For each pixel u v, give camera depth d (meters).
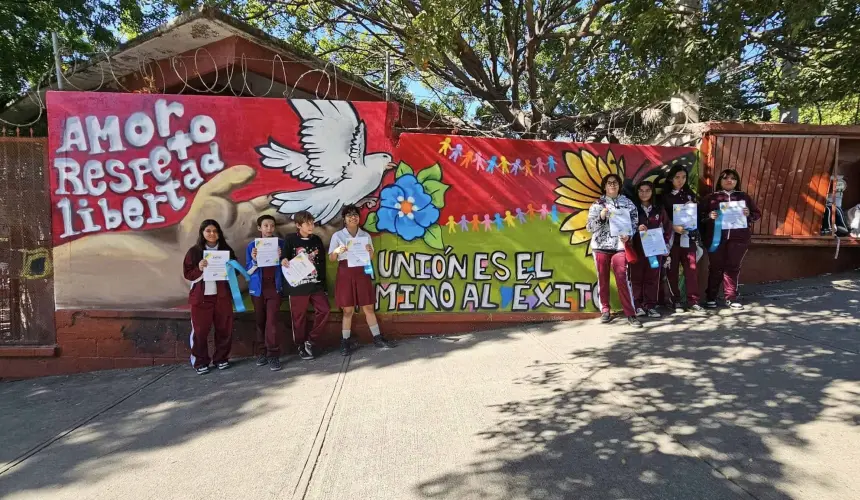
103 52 6.37
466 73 11.86
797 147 6.93
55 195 5.34
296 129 5.55
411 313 5.86
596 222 5.79
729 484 2.72
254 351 5.63
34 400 4.64
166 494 2.95
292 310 5.25
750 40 6.79
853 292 6.51
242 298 5.59
